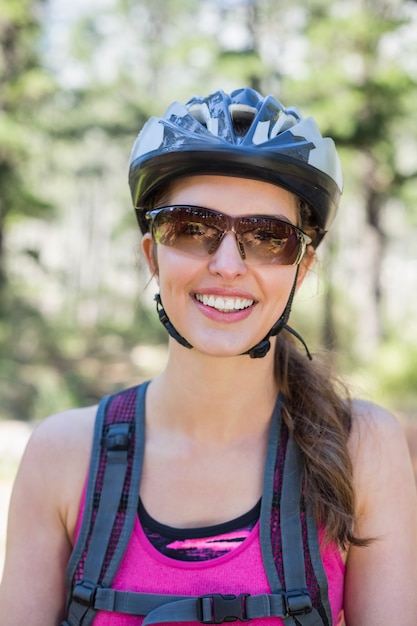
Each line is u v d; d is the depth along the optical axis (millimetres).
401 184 15461
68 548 1541
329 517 1405
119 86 20156
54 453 1538
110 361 20750
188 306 1455
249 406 1514
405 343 14711
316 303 16016
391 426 1564
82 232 38656
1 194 14406
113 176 30703
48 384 13180
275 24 16188
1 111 14195
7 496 5125
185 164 1412
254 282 1433
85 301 28594
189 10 21078
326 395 1555
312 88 13336
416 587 1454
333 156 1557
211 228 1412
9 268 17719
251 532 1411
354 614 1479
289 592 1353
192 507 1460
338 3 14719
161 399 1551
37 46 15133
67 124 18219
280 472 1466
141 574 1390
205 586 1369
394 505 1495
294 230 1453
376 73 13422
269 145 1419
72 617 1413
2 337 16016
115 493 1461
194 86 18297
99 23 21016
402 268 31656
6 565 1530
